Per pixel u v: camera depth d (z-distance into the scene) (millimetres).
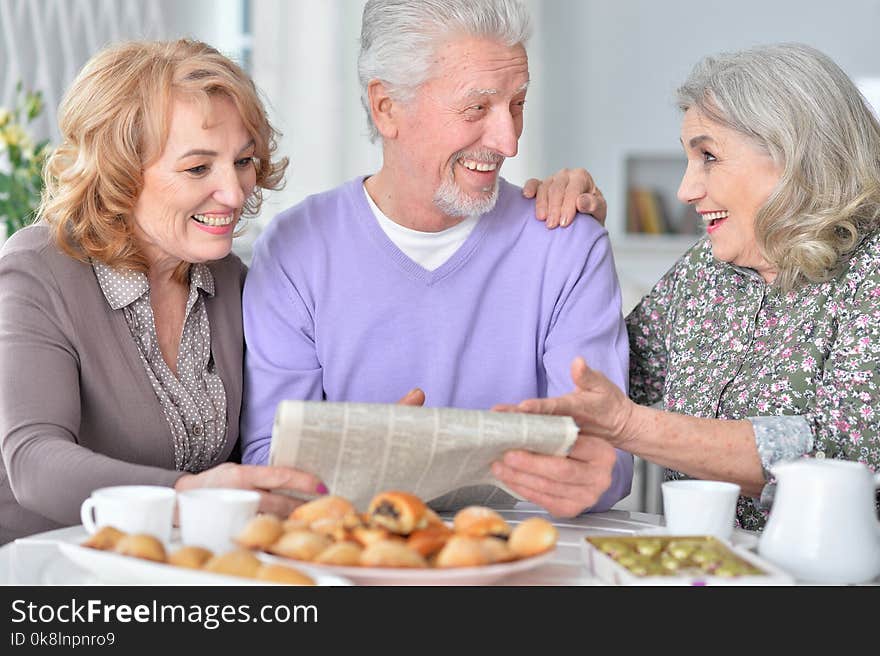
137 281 1541
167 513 1072
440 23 1536
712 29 4820
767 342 1606
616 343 1686
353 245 1721
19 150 2658
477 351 1706
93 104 1473
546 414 1281
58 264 1506
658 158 4875
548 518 1408
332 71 4266
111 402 1511
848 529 1051
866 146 1540
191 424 1567
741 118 1540
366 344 1699
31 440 1337
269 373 1666
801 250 1517
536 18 4797
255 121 1534
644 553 1068
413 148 1608
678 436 1364
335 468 1167
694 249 1797
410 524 1007
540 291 1723
